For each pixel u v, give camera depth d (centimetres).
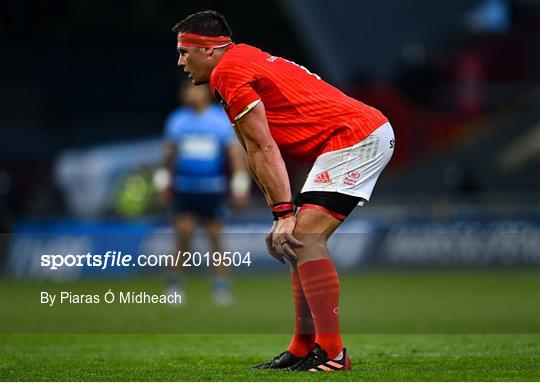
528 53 9025
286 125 2000
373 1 9306
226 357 2383
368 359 2255
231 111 1964
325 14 9212
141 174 7812
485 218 6259
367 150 1977
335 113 1984
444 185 7906
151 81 9438
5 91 9425
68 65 9494
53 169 7969
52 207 7831
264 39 9556
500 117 8650
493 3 9294
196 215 4422
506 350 2467
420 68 8938
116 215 7544
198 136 4428
